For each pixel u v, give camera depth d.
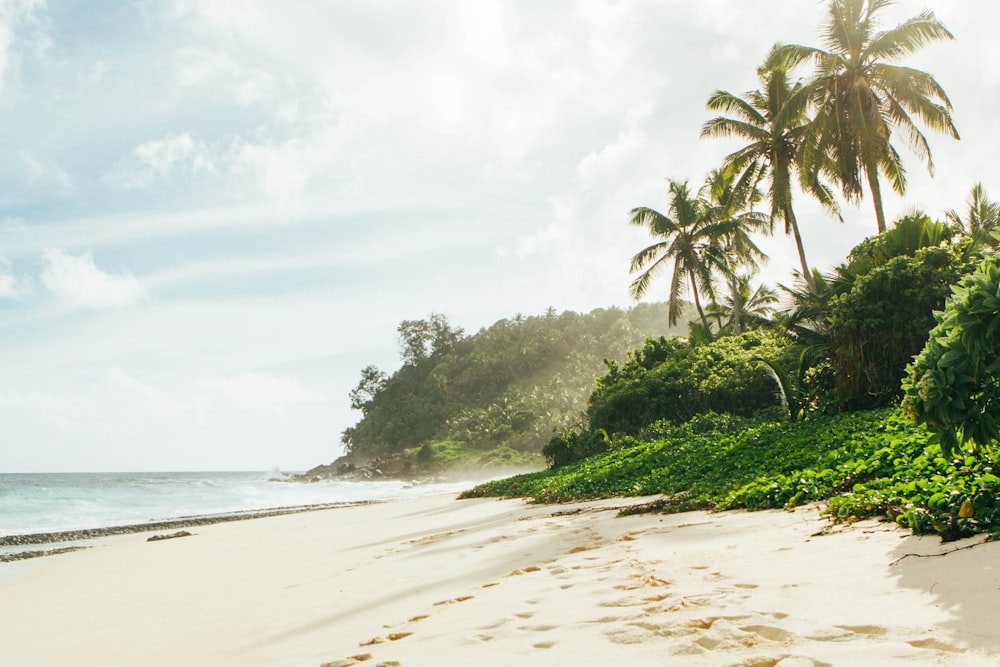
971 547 3.84
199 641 4.95
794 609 3.16
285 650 4.19
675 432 24.27
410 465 112.75
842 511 5.72
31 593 9.40
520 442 106.50
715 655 2.61
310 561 9.59
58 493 49.41
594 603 3.95
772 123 29.83
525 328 151.38
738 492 8.41
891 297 18.80
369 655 3.50
